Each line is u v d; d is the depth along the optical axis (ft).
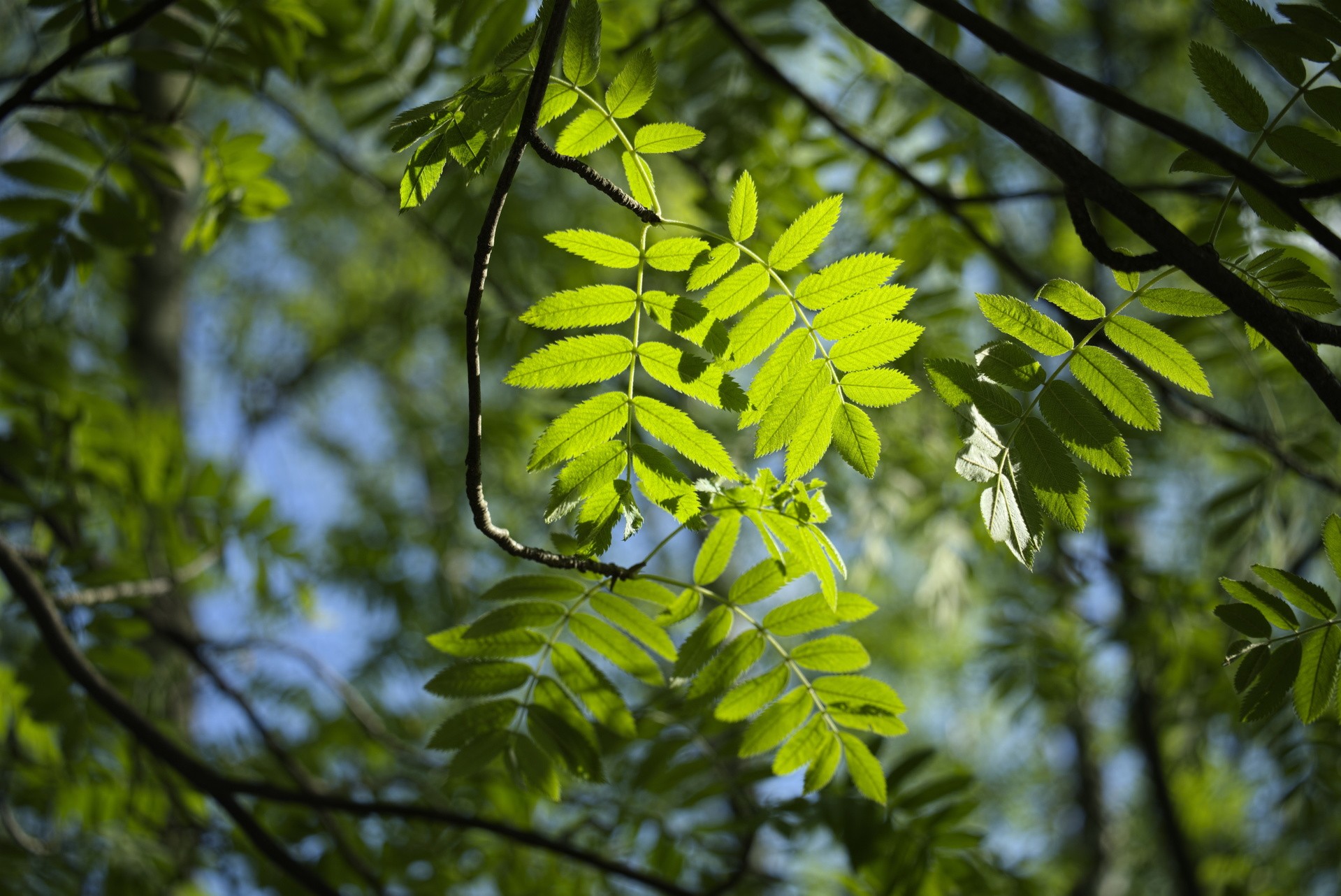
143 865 13.60
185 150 9.96
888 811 9.21
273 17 9.83
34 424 12.15
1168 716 20.54
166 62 9.91
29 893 12.34
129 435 12.76
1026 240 25.68
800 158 15.78
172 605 17.70
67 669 10.19
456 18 9.33
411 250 36.68
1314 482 14.01
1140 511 22.66
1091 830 32.01
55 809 13.37
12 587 10.14
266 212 10.27
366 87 12.19
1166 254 5.19
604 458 5.38
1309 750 13.53
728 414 17.12
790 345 5.36
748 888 12.66
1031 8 24.63
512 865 13.71
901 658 39.37
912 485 18.58
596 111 5.34
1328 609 5.42
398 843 14.10
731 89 14.52
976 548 20.10
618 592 6.07
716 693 6.49
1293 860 21.09
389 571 24.41
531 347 13.46
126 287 22.97
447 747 6.57
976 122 17.58
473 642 6.47
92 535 14.65
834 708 6.51
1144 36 27.71
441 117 5.04
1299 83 5.26
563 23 4.74
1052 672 17.97
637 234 16.48
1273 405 14.69
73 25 10.01
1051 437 5.24
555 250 15.07
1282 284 5.63
